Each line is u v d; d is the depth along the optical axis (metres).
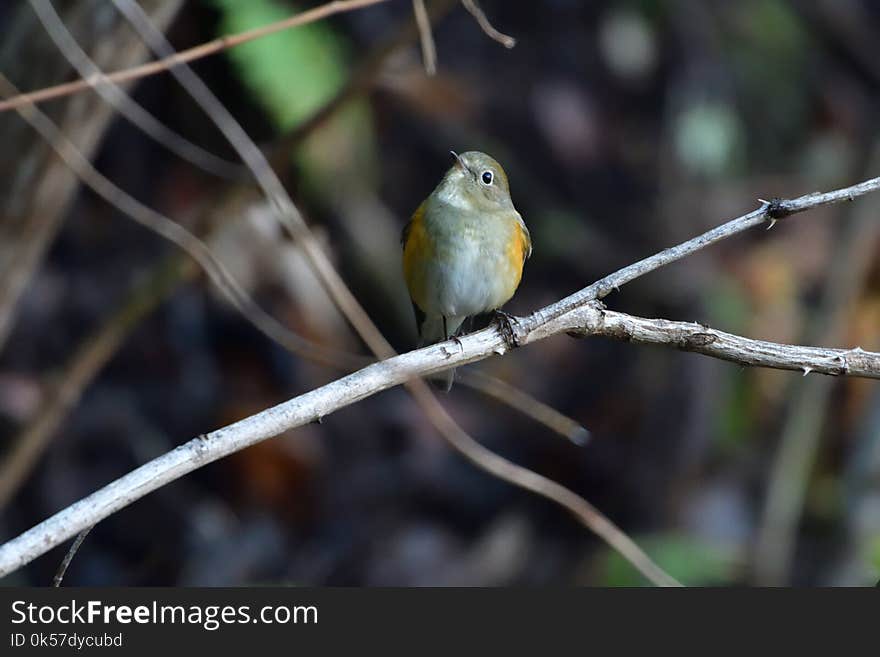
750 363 5.46
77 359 8.62
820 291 13.25
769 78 14.76
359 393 5.03
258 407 11.52
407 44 8.27
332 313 11.33
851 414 12.87
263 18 10.48
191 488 11.41
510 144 14.18
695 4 14.55
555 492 6.53
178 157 12.12
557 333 5.50
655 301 13.58
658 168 14.29
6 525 10.48
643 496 12.79
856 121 14.88
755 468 12.70
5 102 6.26
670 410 13.01
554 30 14.68
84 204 12.00
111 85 7.17
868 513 11.45
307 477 11.77
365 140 11.62
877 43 15.48
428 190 13.41
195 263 8.67
